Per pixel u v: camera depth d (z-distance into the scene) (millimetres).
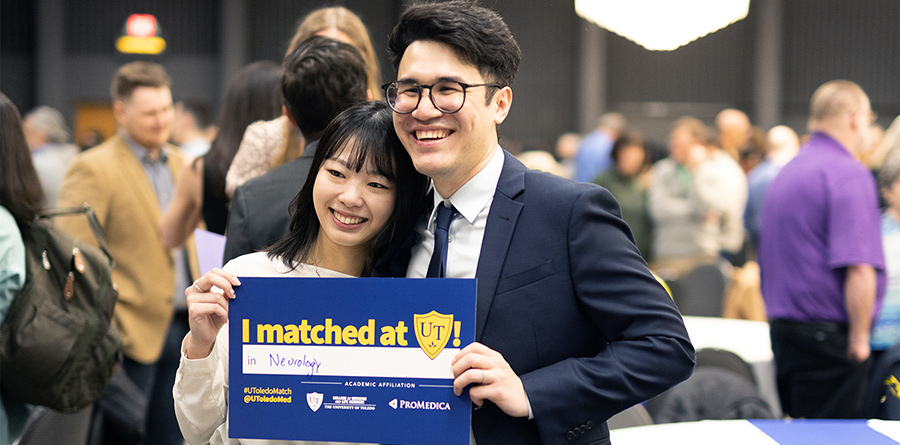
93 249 2355
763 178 6633
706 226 6484
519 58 1455
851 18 12648
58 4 12008
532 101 12758
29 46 12180
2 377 2188
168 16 12250
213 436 1582
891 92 12703
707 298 4984
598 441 1459
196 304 1438
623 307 1385
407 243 1540
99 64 12227
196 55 12305
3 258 2096
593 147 8680
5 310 2141
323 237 1601
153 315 3348
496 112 1446
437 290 1370
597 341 1485
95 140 8602
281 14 12398
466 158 1410
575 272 1405
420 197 1541
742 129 7691
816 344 3266
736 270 5969
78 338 2240
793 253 3318
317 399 1402
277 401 1413
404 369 1379
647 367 1365
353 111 1537
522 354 1400
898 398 2504
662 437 2031
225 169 2609
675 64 12820
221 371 1543
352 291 1396
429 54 1373
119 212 3336
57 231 2283
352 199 1489
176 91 12297
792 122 12859
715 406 2518
